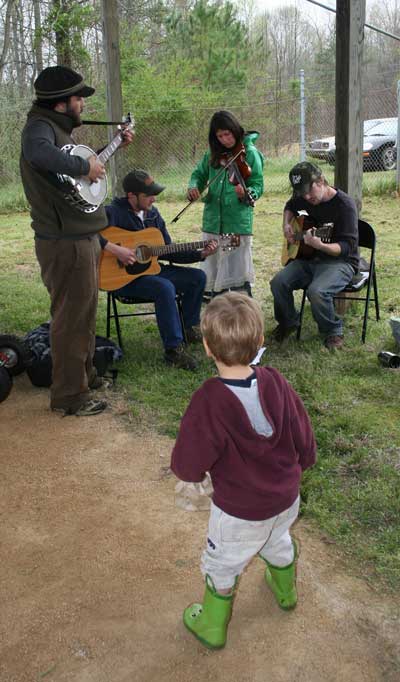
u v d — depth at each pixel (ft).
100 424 12.96
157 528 9.66
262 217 34.99
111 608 8.10
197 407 6.33
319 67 80.23
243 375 6.49
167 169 54.70
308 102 66.54
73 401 13.32
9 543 9.41
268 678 7.06
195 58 60.54
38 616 8.00
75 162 11.32
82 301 12.59
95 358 14.60
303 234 15.99
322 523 9.47
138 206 15.67
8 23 62.13
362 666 7.16
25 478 11.10
